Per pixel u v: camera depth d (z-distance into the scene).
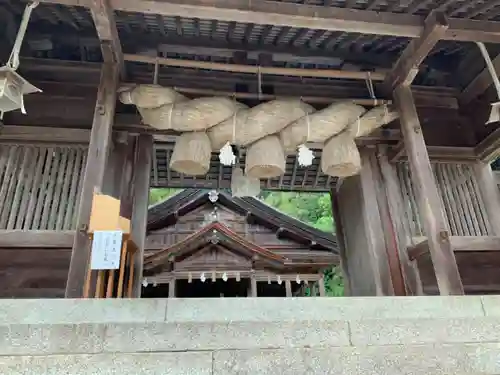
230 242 13.67
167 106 4.54
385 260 5.44
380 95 5.58
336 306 3.08
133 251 4.57
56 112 5.38
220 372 2.62
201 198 15.88
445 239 4.31
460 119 6.38
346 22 4.42
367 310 3.11
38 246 4.64
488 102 6.16
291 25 4.39
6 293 4.51
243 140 4.68
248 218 15.98
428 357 2.85
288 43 5.49
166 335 2.72
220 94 5.10
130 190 5.18
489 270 5.50
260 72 5.06
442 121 6.32
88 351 2.63
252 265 13.66
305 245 15.51
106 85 4.61
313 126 4.72
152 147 5.52
